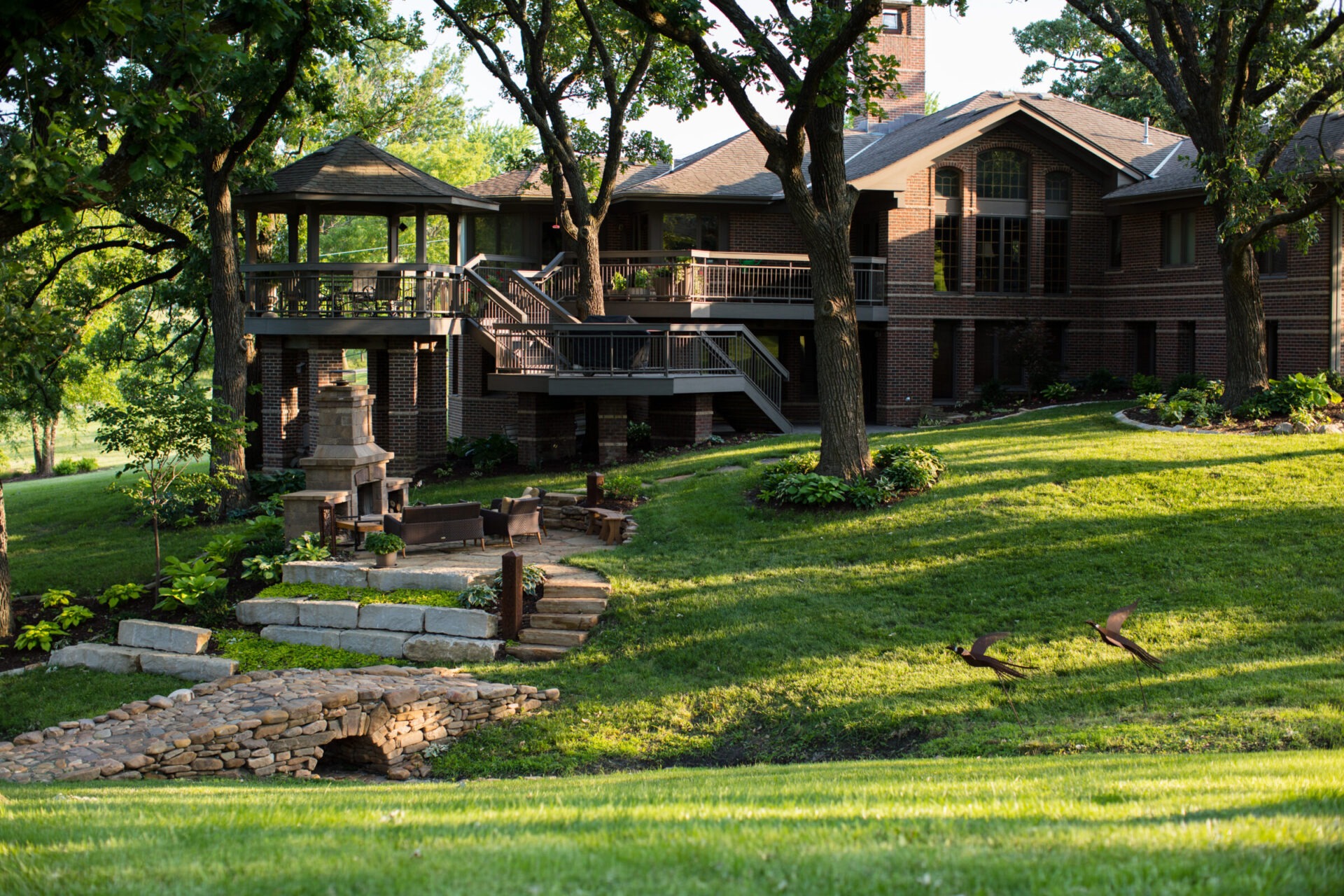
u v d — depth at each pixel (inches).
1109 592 549.0
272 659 581.0
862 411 755.4
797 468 773.3
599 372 990.4
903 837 209.2
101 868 203.8
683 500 776.9
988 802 252.8
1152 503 648.4
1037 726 429.7
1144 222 1203.9
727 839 209.9
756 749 459.8
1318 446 729.0
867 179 1147.9
